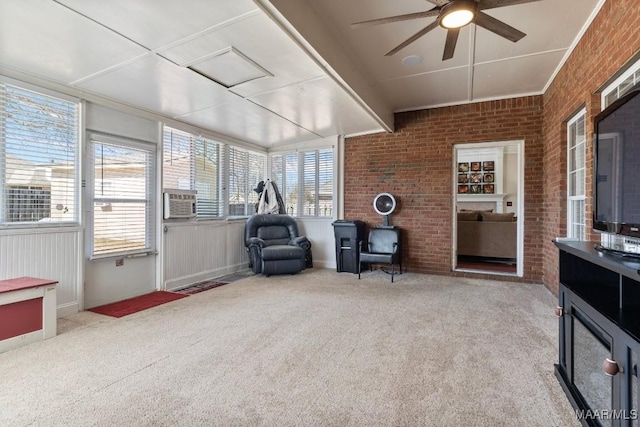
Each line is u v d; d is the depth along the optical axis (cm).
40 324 262
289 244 552
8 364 221
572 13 269
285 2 224
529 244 457
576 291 178
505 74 390
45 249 312
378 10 265
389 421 163
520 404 176
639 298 146
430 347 248
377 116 444
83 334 275
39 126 310
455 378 203
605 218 182
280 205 613
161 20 224
